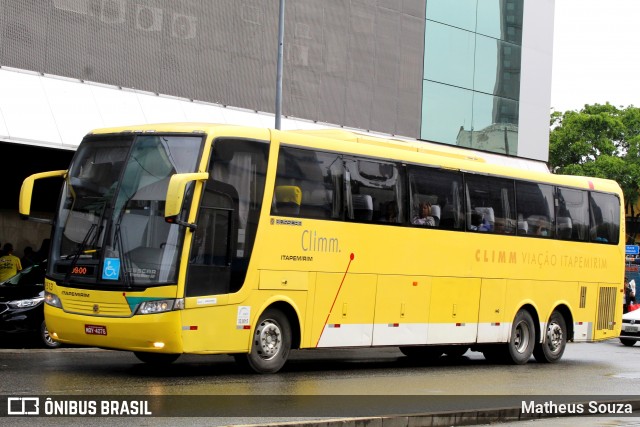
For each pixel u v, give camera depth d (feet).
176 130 48.62
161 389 43.80
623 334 101.14
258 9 93.15
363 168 56.90
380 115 106.32
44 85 75.00
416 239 60.13
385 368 61.93
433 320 61.52
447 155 63.98
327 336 54.60
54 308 48.42
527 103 124.67
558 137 235.20
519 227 68.54
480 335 65.31
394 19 107.86
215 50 89.25
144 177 47.98
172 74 85.51
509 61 122.42
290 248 52.21
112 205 48.01
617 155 235.20
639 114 236.84
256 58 92.99
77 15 78.54
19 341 64.85
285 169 52.16
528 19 124.67
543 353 71.67
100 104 77.97
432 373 59.47
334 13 100.83
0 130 69.51
